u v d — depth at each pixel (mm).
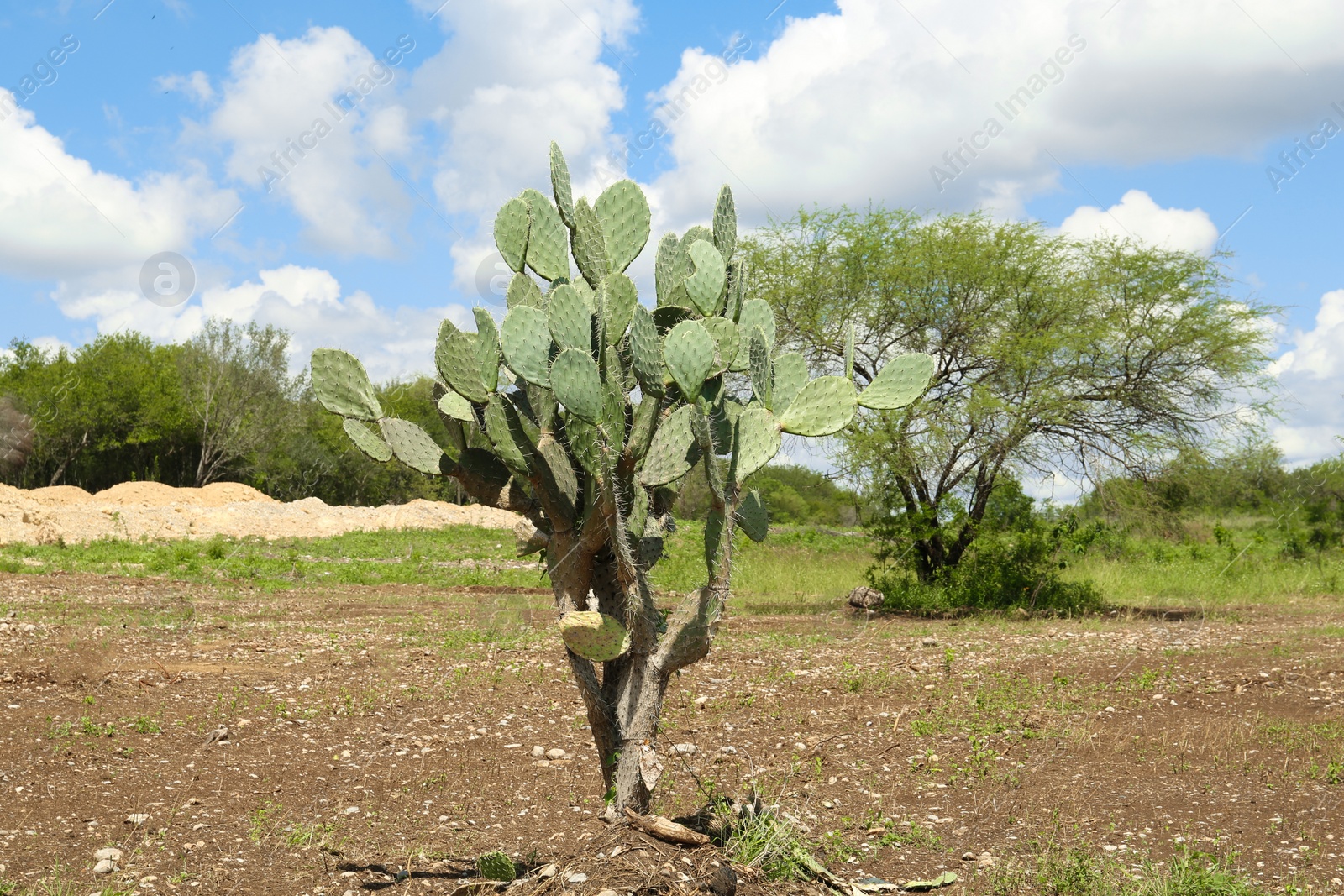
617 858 3209
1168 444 13461
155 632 9281
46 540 20938
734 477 3404
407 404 36219
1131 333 13453
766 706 6594
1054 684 7395
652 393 3156
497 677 7438
